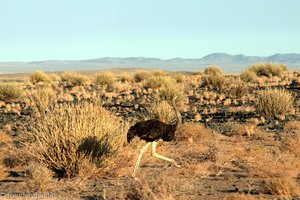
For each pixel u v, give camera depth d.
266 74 162.00
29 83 174.38
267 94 81.62
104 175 42.47
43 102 92.62
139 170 43.09
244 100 101.62
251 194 34.72
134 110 91.56
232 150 51.56
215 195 33.94
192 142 57.50
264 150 51.91
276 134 63.72
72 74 191.50
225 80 134.00
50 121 44.72
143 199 31.23
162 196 30.05
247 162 46.22
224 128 68.56
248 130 63.50
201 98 104.31
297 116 77.81
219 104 97.38
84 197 34.53
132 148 46.59
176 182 33.03
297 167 43.97
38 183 37.69
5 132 68.94
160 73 187.50
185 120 76.81
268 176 40.78
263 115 79.38
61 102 105.44
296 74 156.75
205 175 41.66
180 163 46.19
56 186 37.94
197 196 33.44
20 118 85.12
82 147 41.69
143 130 35.00
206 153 49.19
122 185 37.22
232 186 37.34
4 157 49.03
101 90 137.50
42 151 42.97
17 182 40.38
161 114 71.19
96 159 41.69
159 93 98.38
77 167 41.41
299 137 54.75
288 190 34.25
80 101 107.62
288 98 80.81
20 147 53.34
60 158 41.72
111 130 43.91
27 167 43.81
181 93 97.88
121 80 183.25
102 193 35.38
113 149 42.97
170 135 35.12
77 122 43.31
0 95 121.50
